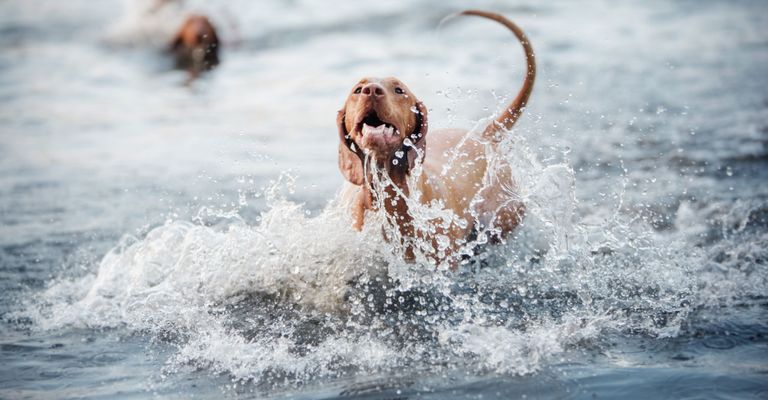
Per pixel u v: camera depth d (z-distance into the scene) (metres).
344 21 23.19
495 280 7.21
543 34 20.31
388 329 6.29
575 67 16.94
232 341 6.19
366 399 5.10
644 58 17.66
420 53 18.75
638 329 6.15
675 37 19.84
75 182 10.88
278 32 22.39
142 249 7.76
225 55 20.20
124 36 22.75
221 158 11.91
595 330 6.14
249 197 9.99
